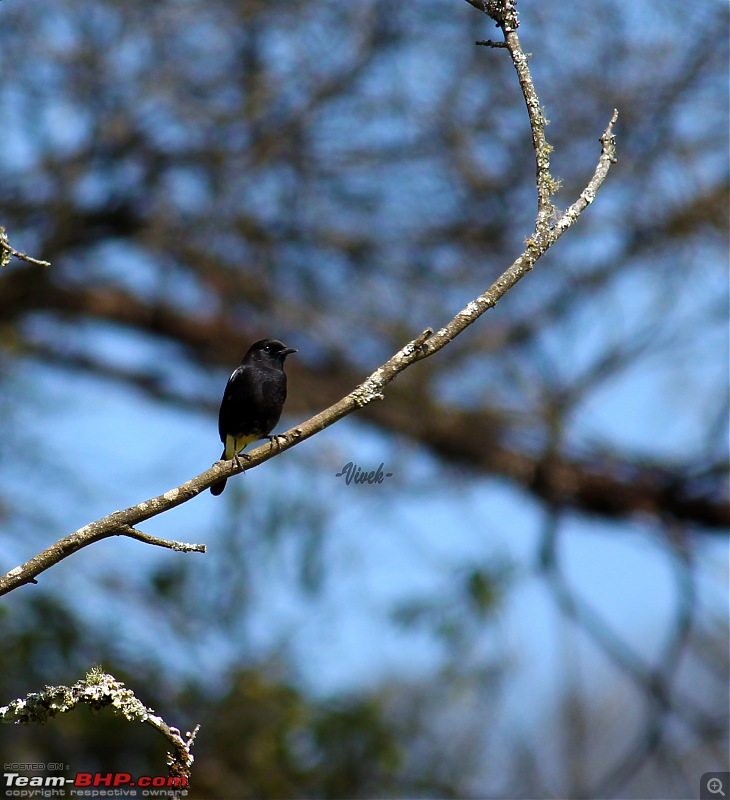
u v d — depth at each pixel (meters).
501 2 5.99
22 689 11.78
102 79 14.09
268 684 12.48
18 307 15.70
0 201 14.92
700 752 15.23
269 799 11.95
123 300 16.56
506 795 13.53
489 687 13.34
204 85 14.77
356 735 12.36
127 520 5.01
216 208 14.89
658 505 16.50
